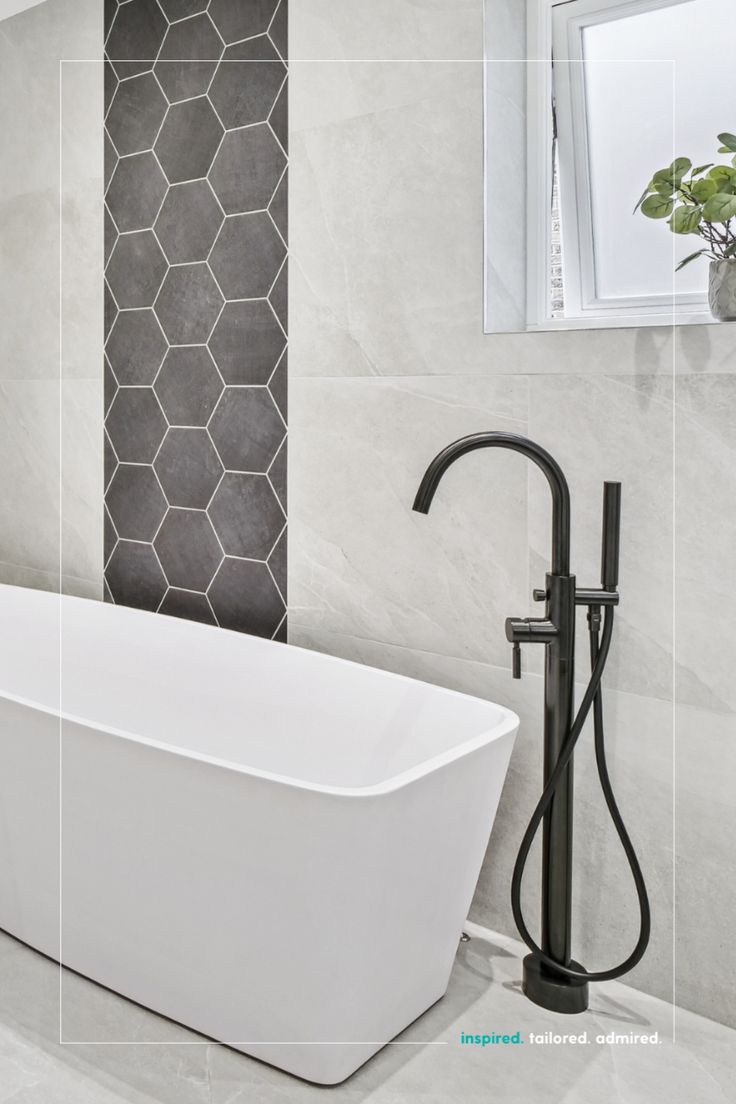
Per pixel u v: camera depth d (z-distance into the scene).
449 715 1.77
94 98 2.57
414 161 1.93
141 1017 1.65
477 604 1.92
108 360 2.62
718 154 1.70
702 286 1.72
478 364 1.87
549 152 1.90
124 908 1.62
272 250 2.21
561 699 1.62
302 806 1.33
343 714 1.97
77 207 2.65
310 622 2.22
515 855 1.90
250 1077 1.50
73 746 1.58
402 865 1.43
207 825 1.44
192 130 2.35
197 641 2.28
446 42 1.87
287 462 2.22
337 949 1.40
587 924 1.79
